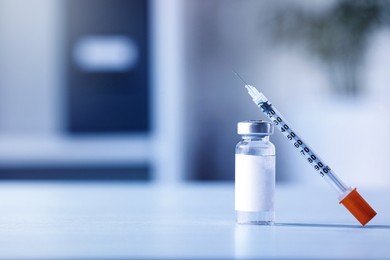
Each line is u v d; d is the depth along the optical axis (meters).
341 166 3.93
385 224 0.94
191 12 4.18
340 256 0.66
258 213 0.93
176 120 4.19
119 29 4.37
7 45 4.35
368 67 3.90
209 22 4.19
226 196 1.42
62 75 4.41
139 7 4.35
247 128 0.90
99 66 4.40
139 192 1.55
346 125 3.94
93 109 4.43
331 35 3.80
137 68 4.39
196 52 4.20
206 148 4.22
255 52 4.20
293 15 3.91
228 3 4.18
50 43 4.37
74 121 4.43
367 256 0.66
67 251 0.68
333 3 3.81
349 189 0.92
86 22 4.37
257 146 0.93
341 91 3.96
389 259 0.64
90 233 0.83
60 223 0.94
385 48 3.88
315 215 1.05
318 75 4.11
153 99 4.32
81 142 3.95
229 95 4.23
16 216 1.04
